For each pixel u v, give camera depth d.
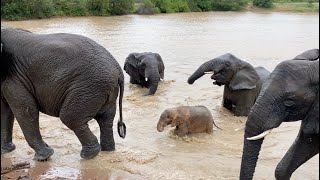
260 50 20.06
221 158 6.58
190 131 7.54
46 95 6.01
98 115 6.50
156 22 35.81
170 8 50.59
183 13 50.44
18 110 6.12
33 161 6.32
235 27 32.06
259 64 16.25
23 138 7.26
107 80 5.99
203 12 52.94
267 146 7.13
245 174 4.66
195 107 7.58
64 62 5.86
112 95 6.25
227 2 56.34
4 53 6.02
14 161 6.29
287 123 8.30
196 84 11.73
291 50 20.38
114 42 21.38
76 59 5.86
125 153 6.64
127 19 39.09
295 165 5.20
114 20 37.62
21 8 37.00
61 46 5.91
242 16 45.97
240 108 8.89
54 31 26.94
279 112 4.51
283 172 5.25
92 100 5.96
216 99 10.20
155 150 6.83
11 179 5.69
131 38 23.31
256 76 8.96
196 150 6.90
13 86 6.05
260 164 6.40
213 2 55.91
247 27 32.22
